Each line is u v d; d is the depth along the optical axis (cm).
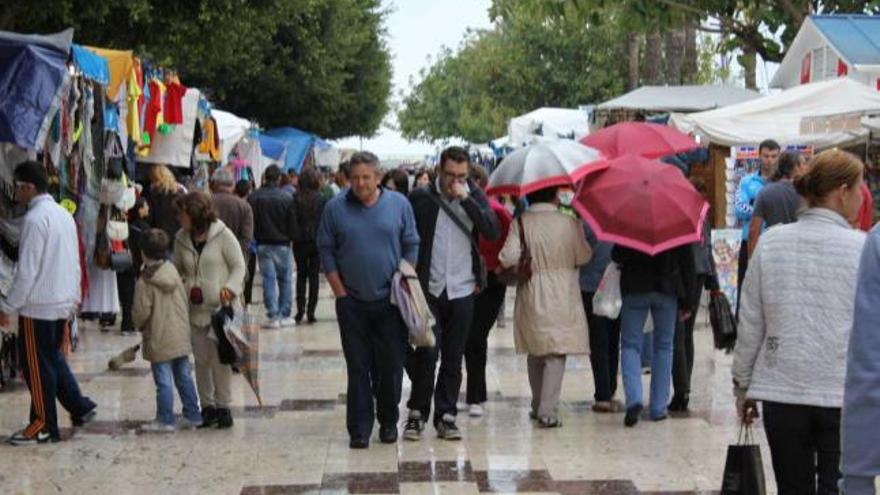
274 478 875
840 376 563
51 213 968
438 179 998
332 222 957
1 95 1005
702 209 1012
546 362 1041
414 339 941
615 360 1160
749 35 2200
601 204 998
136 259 1670
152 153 1731
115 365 1368
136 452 961
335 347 1580
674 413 1104
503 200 1372
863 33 1723
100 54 1378
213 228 1037
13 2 2006
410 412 1006
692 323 1131
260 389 1255
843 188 575
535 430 1034
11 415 1106
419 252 987
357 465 912
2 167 1170
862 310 430
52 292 970
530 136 2794
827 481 575
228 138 2358
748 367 591
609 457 931
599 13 2202
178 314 1029
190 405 1052
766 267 581
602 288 1029
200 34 2466
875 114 1332
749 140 1591
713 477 867
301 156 3841
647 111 2228
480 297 1086
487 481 862
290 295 1848
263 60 4122
